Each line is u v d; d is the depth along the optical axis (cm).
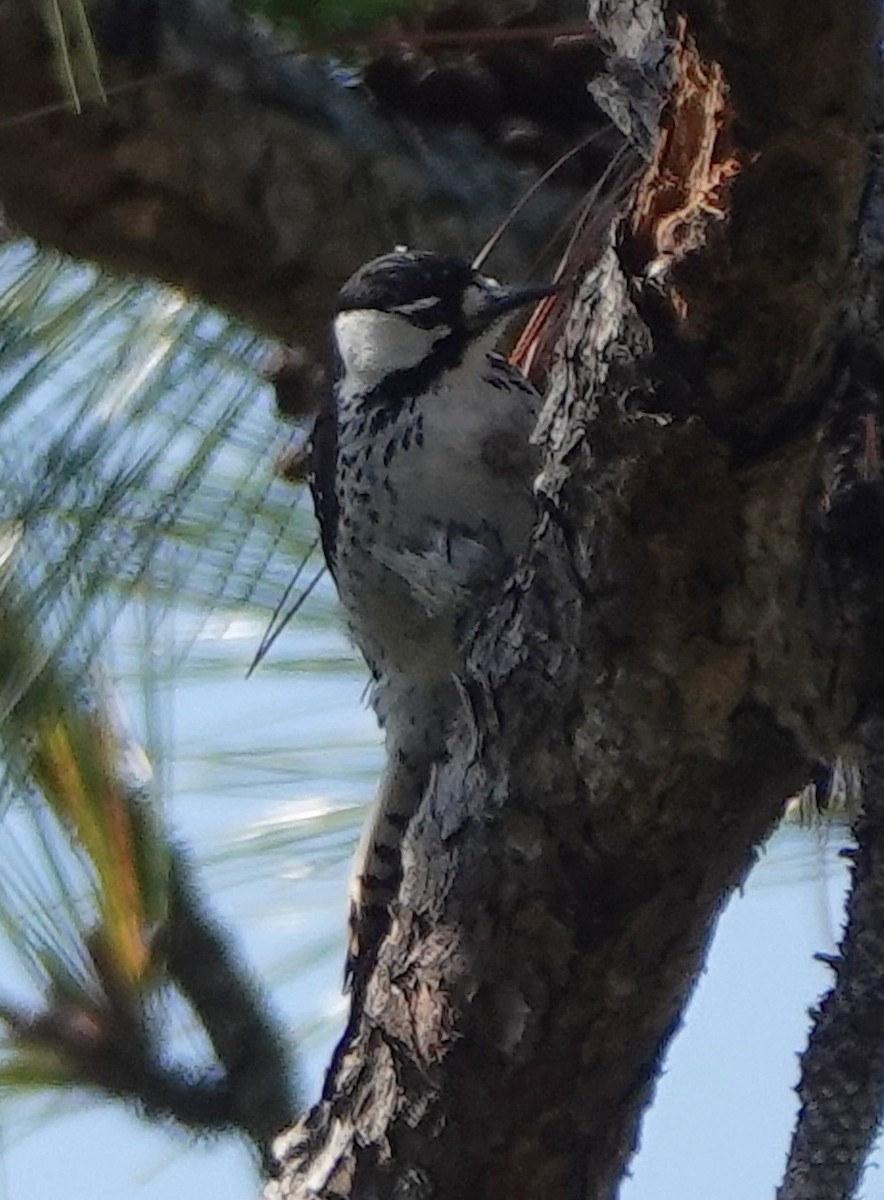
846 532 482
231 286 664
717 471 453
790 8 398
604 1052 529
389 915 569
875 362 486
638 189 447
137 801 650
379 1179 546
